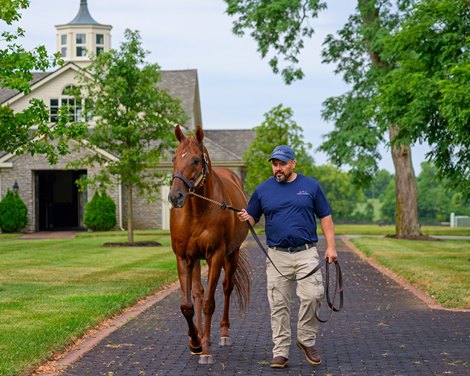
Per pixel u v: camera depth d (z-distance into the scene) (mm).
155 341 9992
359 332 10602
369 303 13578
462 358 8805
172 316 12117
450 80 18516
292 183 8586
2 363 8219
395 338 10117
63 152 17234
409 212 35125
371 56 33875
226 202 9148
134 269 19500
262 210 8711
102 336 10328
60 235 39094
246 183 43844
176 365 8609
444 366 8414
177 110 29641
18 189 42062
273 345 9750
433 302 13578
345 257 24500
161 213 44094
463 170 25188
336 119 35312
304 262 8438
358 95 33875
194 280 9344
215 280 8906
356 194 93312
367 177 35625
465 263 20453
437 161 24891
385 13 33188
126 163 28875
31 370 8125
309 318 8492
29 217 42031
